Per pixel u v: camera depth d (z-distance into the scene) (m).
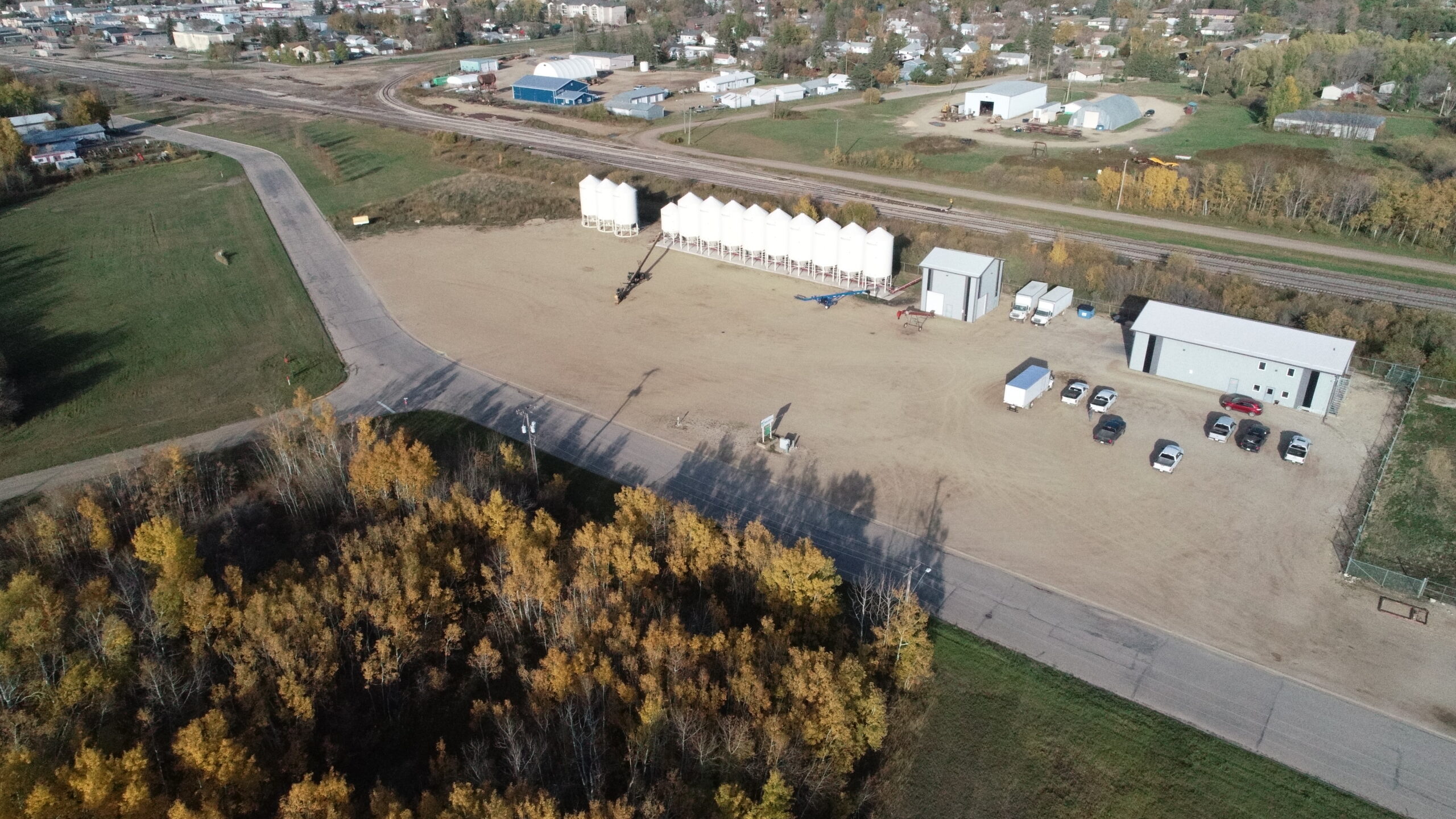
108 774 35.53
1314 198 117.62
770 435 71.25
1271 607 53.62
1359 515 61.53
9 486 66.75
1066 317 94.06
